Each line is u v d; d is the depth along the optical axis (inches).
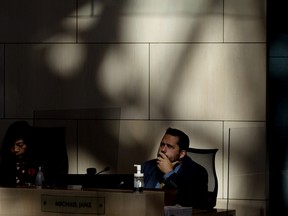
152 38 296.4
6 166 296.0
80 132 298.5
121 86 297.6
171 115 295.1
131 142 296.2
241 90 292.5
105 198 205.3
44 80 301.4
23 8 302.4
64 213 209.3
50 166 290.5
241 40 292.8
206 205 279.9
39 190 212.4
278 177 296.5
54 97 300.8
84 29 299.6
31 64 302.0
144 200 202.1
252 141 290.4
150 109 295.9
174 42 295.3
